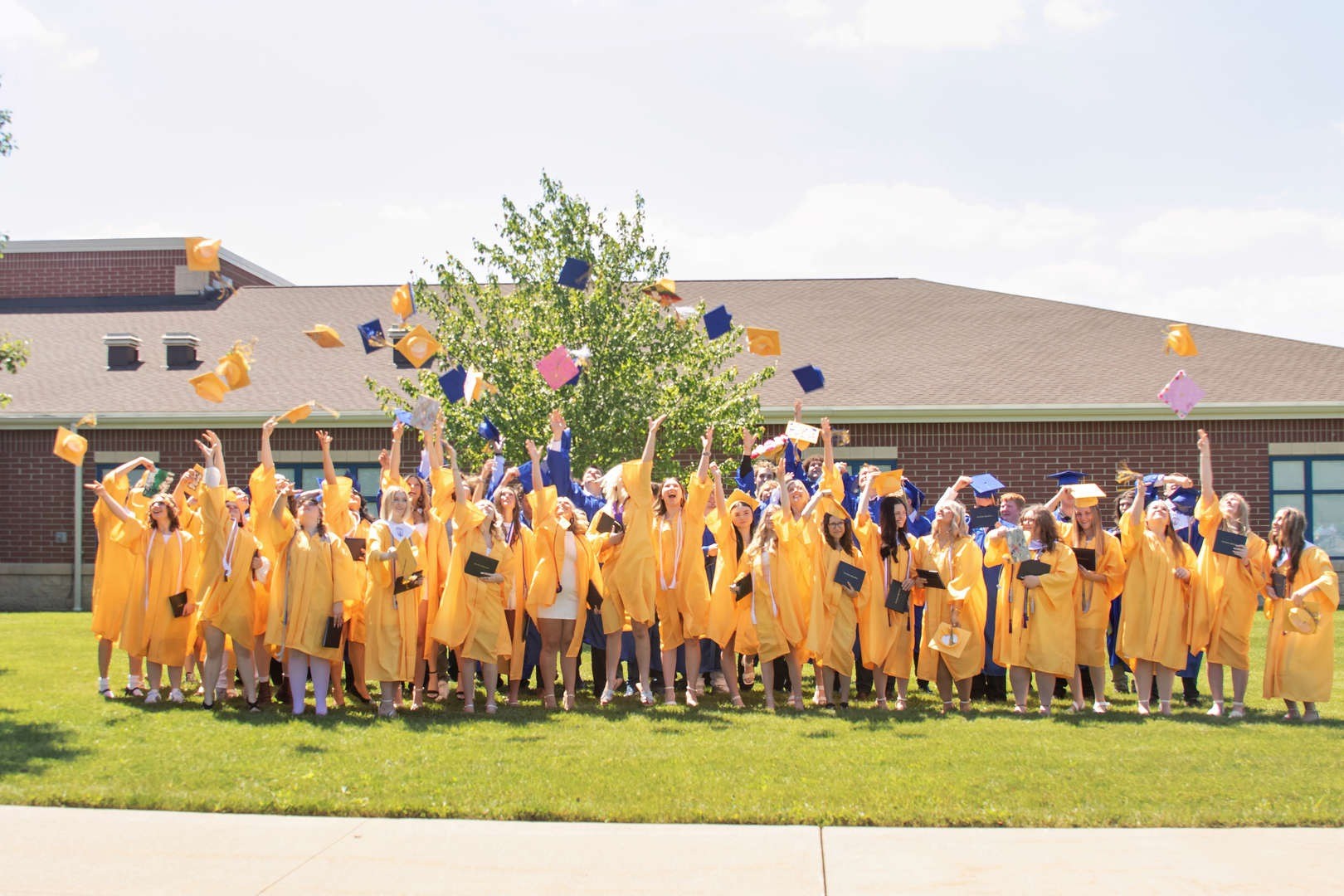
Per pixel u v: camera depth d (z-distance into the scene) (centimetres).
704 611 945
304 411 980
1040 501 2005
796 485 987
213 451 925
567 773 703
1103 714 923
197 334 2519
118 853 562
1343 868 534
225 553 918
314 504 909
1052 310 2464
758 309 2505
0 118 1421
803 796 651
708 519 978
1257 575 912
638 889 514
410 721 881
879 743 796
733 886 516
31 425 2162
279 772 706
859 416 2020
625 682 1084
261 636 952
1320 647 884
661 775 699
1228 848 564
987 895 504
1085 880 521
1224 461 2005
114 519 989
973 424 2023
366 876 531
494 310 1595
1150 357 2184
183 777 692
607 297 1554
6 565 2175
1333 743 792
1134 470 2006
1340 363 2130
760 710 941
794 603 939
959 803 636
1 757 741
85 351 2456
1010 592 930
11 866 543
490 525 924
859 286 2641
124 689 1034
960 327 2366
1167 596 919
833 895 505
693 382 1585
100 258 3002
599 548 967
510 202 1579
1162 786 672
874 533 957
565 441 1089
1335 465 1995
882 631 945
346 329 2467
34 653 1291
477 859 554
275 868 542
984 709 955
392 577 891
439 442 966
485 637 908
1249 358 2164
